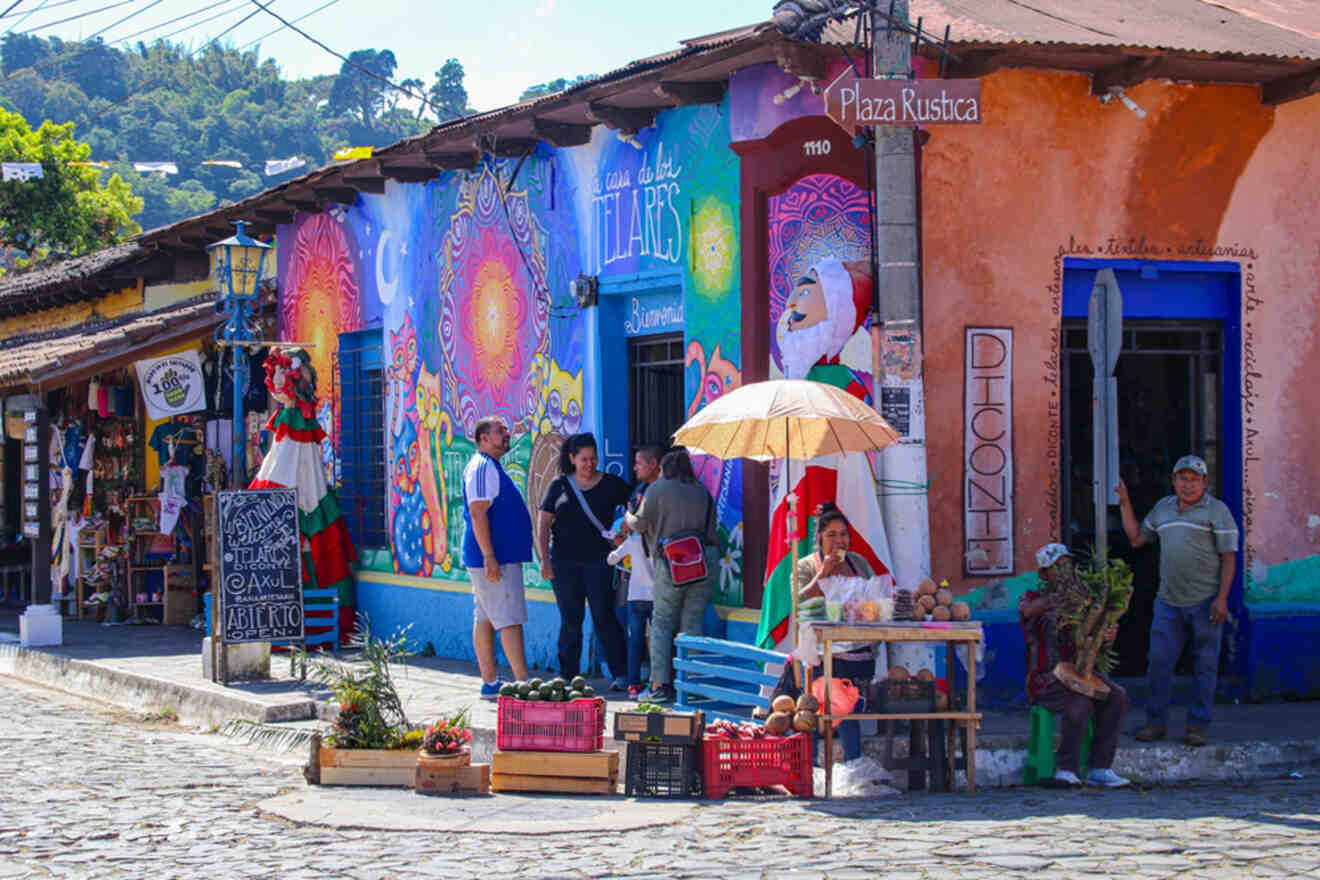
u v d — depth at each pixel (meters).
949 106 9.16
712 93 11.44
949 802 8.60
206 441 19.17
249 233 18.77
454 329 14.93
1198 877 6.54
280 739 11.32
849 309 10.05
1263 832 7.53
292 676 13.45
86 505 20.80
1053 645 9.16
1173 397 11.50
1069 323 11.18
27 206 34.34
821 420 9.51
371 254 16.48
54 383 16.95
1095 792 8.98
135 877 6.88
